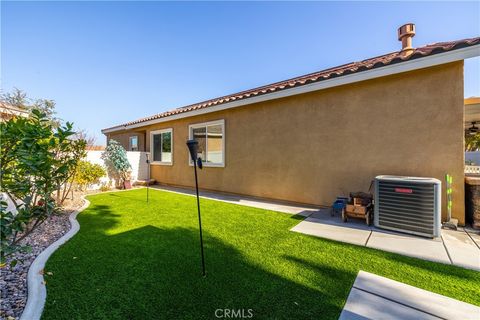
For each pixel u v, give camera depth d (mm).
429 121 4551
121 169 10234
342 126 5652
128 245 3557
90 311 2057
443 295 2258
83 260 3035
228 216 5262
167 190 9461
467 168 8070
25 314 1990
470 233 3924
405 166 4824
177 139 10312
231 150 8148
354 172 5496
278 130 6859
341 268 2811
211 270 2779
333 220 4887
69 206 6305
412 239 3723
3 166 2246
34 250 3422
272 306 2131
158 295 2291
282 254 3217
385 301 2176
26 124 2363
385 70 4637
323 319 1960
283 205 6410
